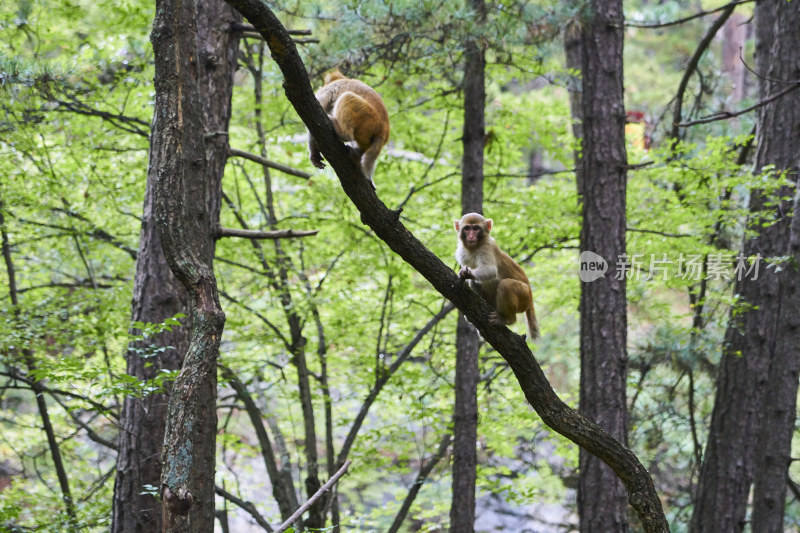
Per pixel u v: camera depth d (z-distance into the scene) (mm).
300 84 4402
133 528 7410
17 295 12422
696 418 15188
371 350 13836
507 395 13992
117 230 12906
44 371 7441
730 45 26438
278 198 14195
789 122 11492
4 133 10289
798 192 10258
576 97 15570
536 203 12859
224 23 7949
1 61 8703
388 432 13055
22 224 11797
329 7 9758
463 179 10938
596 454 5543
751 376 11875
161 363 7520
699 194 12086
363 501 17000
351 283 13141
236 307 13344
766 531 11992
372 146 5691
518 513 17781
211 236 7523
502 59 10734
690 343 12055
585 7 10070
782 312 12031
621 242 10711
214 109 7805
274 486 12680
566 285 13820
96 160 11750
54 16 10477
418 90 12539
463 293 5117
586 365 10680
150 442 7477
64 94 9609
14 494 10688
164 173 4785
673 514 14375
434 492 15555
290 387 15414
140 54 10562
